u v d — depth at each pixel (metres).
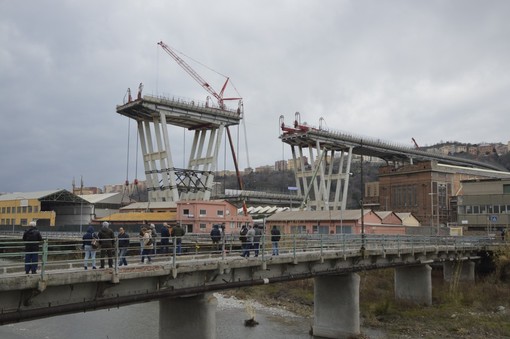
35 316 17.67
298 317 44.19
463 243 56.97
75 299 19.08
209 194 98.94
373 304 44.69
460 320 39.78
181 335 25.05
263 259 27.12
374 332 37.44
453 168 118.56
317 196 109.31
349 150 113.62
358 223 71.06
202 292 24.34
